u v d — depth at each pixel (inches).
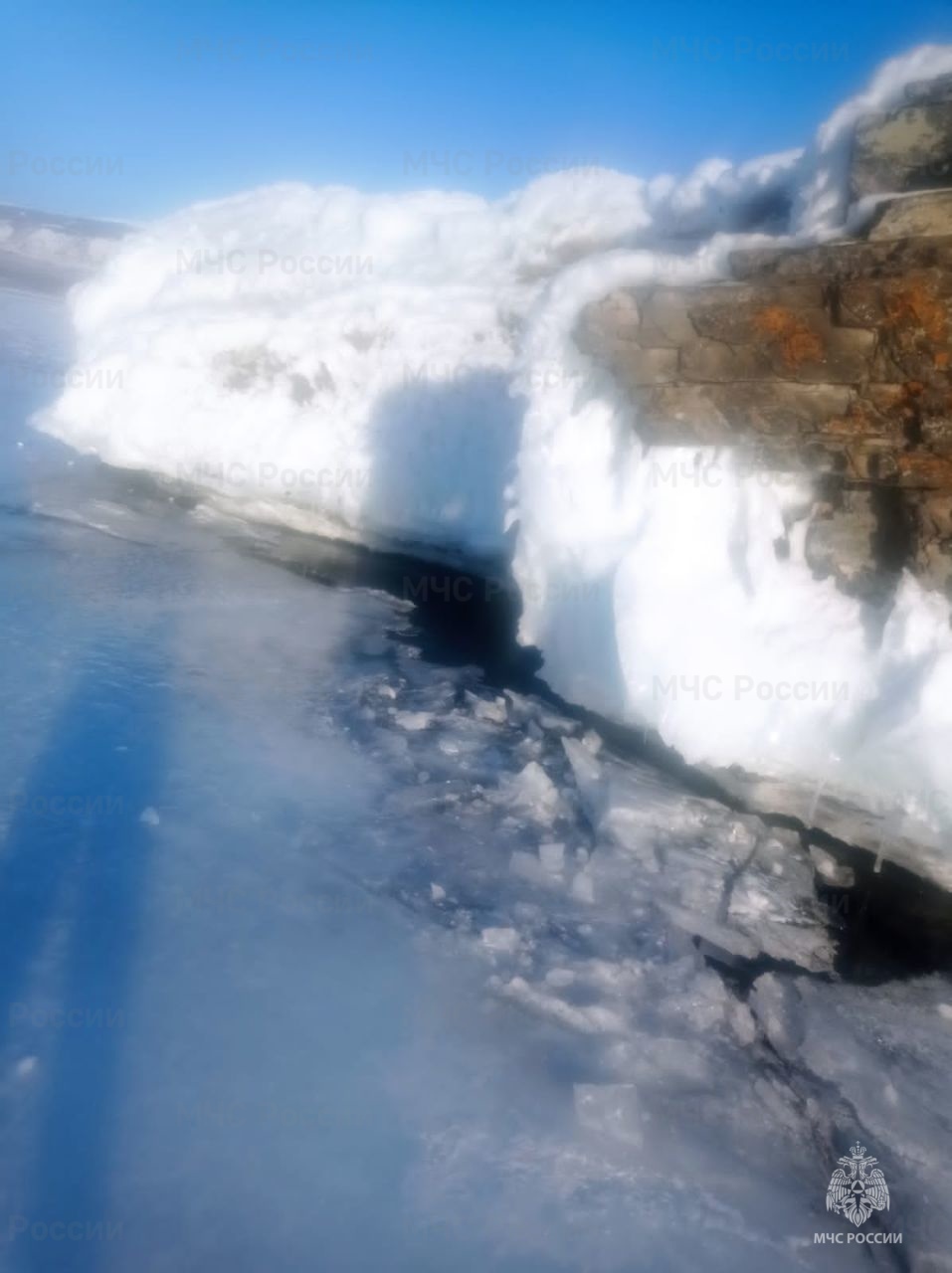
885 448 147.7
